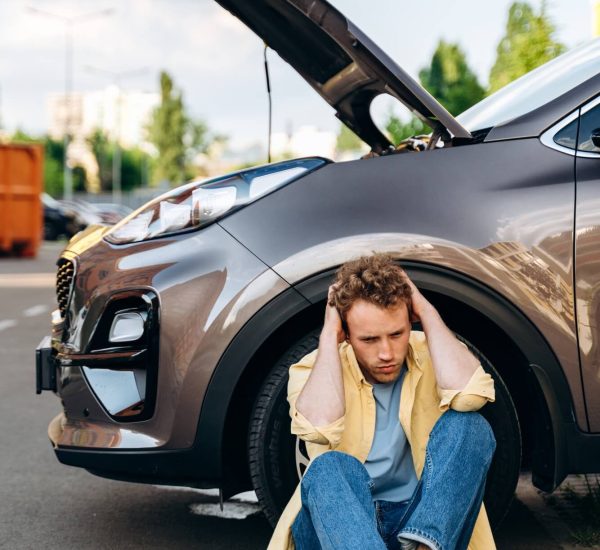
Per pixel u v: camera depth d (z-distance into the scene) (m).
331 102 3.75
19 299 12.37
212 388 2.90
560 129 2.99
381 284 2.29
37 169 22.55
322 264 2.85
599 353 2.86
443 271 2.84
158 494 4.02
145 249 3.03
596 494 3.68
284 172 3.01
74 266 3.19
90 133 90.56
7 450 4.76
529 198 2.89
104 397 3.04
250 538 3.43
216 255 2.93
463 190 2.91
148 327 2.94
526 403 3.14
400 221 2.88
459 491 2.22
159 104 96.38
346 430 2.42
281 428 2.91
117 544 3.38
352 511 2.16
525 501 3.77
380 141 3.97
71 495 4.01
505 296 2.84
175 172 95.94
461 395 2.32
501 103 3.45
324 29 3.02
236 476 3.09
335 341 2.40
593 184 2.90
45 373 3.37
